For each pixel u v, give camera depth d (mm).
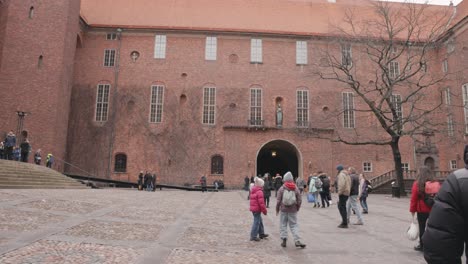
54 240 7695
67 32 31297
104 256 6699
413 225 7074
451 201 2611
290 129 36938
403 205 19359
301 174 36094
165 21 39969
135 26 38031
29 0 30562
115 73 37531
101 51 38000
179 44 38531
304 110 37875
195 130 36750
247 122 37188
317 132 36875
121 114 36844
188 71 37969
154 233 9195
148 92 37375
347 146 37281
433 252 2611
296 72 38531
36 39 30172
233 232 10086
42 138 29000
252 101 37781
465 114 35125
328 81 38531
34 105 29266
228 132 36656
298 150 36594
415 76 39250
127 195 20141
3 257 6223
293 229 8227
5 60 29250
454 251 2557
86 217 10820
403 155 37625
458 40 36281
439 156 37844
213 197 23281
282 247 8258
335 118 37625
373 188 31906
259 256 7328
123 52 38062
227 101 37500
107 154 36000
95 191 21453
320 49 34719
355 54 39031
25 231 8328
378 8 33906
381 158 37438
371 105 27859
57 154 29906
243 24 40688
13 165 19672
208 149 36406
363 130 37719
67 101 32062
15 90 29109
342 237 9570
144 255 6953
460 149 35344
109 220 10609
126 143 36312
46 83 29750
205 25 40062
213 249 7797
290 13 42375
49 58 30156
